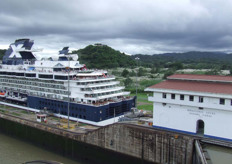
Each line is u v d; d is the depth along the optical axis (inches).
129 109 2822.3
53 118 2755.9
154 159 1721.2
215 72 6688.0
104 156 1980.8
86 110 2464.3
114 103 2568.9
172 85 1966.0
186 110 1802.4
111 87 2861.7
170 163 1654.8
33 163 1518.2
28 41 3577.8
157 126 1968.5
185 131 1819.6
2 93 3663.9
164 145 1668.3
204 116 1717.5
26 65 3393.2
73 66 2999.5
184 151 1585.9
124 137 1851.6
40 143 2474.2
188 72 7440.9
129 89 5270.7
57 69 2989.7
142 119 2333.9
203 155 1298.0
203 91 1695.4
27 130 2620.6
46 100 2925.7
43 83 3006.9
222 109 1610.5
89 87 2573.8
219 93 1609.3
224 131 1635.1
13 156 2118.6
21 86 3383.4
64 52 3211.1
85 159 2091.5
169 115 1895.9
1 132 3014.3
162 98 1903.3
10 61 3801.7
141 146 1772.9
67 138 2204.7
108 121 2506.2
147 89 1977.1
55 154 2277.3
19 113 3034.0
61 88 2783.0
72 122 2556.6
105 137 1950.1
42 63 3253.0
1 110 3253.0
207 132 1712.6
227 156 1405.0
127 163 1865.2
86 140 2066.9
